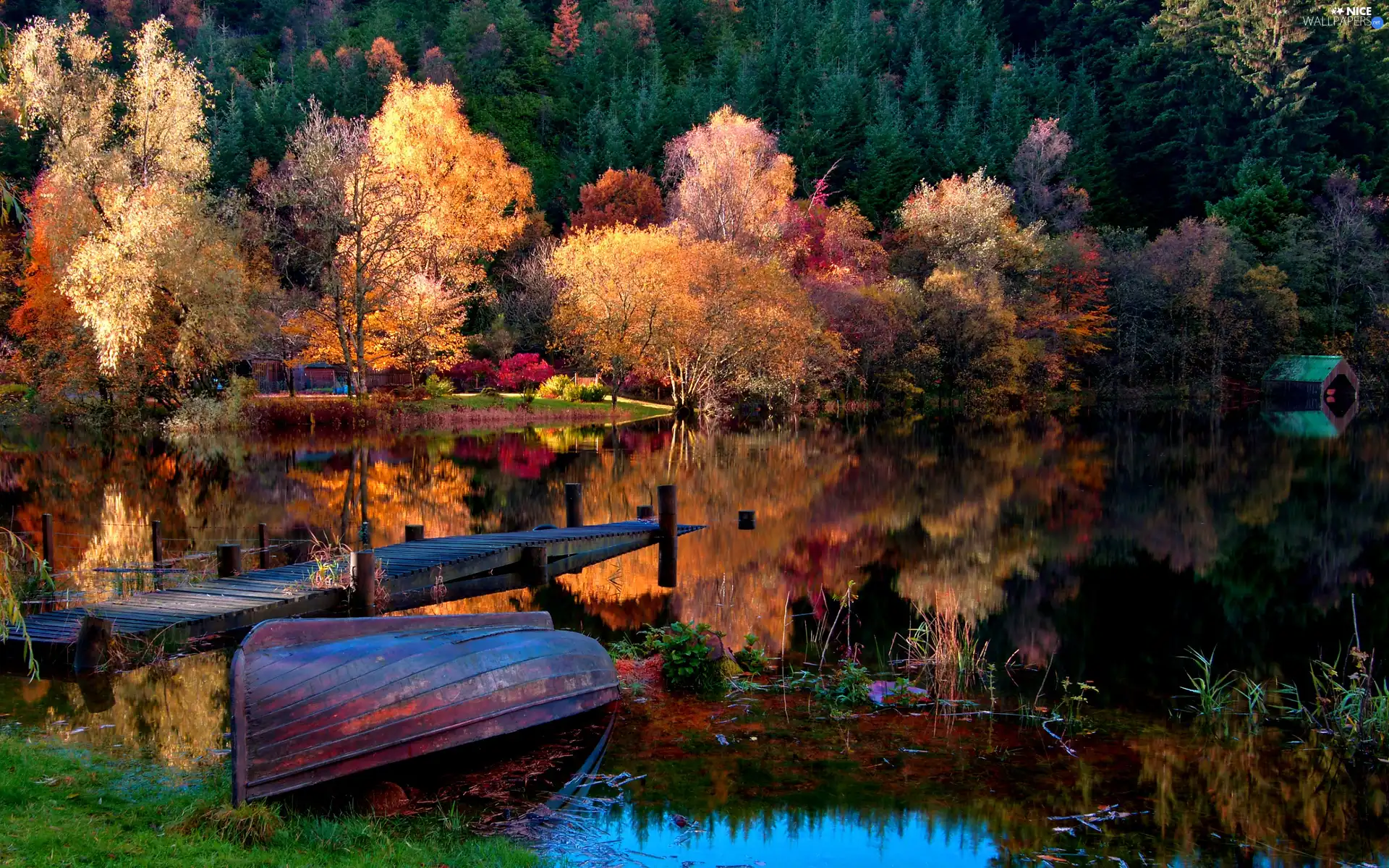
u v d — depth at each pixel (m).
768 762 6.96
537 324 50.91
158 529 12.98
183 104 35.06
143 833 5.08
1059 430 38.31
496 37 80.31
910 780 6.75
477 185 47.19
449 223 45.34
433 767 6.56
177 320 33.06
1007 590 13.42
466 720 6.66
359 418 35.66
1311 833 6.10
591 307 39.66
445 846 5.41
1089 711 8.39
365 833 5.43
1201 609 12.47
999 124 68.44
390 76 72.19
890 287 45.75
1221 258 51.19
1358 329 54.00
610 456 28.77
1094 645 10.68
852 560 15.26
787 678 8.95
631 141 67.06
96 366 33.00
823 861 5.56
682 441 33.50
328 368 45.22
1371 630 11.50
